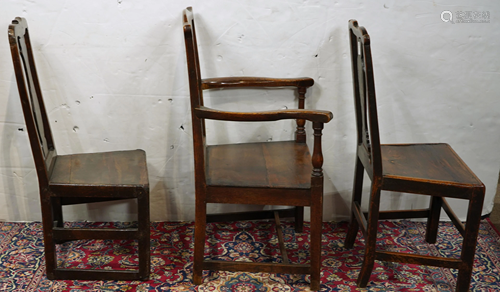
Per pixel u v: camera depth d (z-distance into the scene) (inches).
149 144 84.0
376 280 74.2
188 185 87.7
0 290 70.2
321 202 65.8
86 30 75.2
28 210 88.3
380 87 81.0
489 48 78.3
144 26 75.4
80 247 81.5
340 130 84.0
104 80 78.6
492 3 75.4
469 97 81.8
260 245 83.0
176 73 78.7
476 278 74.8
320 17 75.9
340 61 78.8
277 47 77.6
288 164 72.1
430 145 77.4
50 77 77.8
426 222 91.2
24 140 82.4
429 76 80.2
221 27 76.0
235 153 76.1
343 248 82.7
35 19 74.1
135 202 88.7
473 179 65.3
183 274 75.0
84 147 83.5
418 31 77.1
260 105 81.9
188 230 87.5
